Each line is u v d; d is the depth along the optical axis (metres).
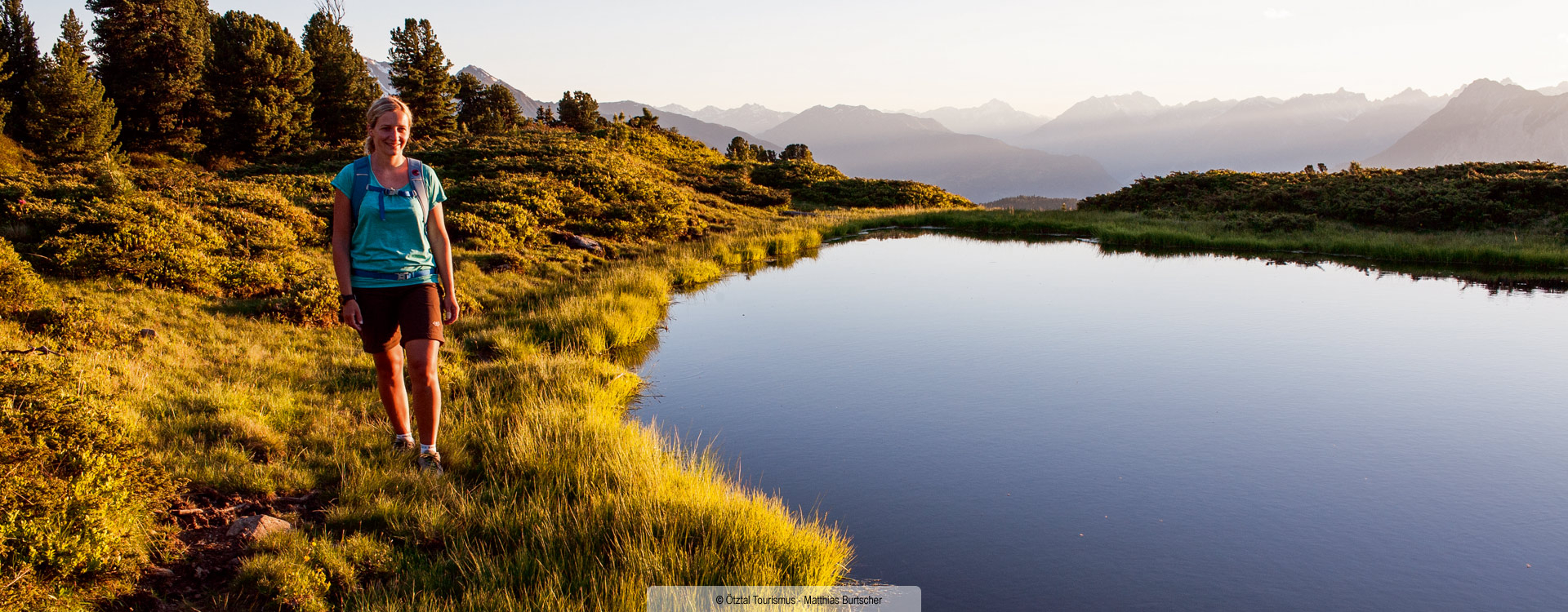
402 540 4.16
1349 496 5.99
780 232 26.06
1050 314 13.40
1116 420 7.76
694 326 12.35
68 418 4.22
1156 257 22.66
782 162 60.66
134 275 9.73
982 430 7.44
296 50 51.69
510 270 15.25
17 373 4.73
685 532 4.41
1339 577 4.78
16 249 9.98
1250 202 33.16
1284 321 12.87
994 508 5.70
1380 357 10.41
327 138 55.66
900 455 6.74
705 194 38.25
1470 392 8.80
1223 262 21.44
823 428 7.44
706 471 5.71
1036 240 28.23
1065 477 6.32
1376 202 29.36
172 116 46.78
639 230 23.36
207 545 3.87
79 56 45.31
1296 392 8.77
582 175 28.20
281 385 6.57
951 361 10.16
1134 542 5.20
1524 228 25.89
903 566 4.79
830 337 11.53
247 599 3.47
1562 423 7.73
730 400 8.36
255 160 48.41
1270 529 5.43
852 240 28.09
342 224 4.48
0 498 3.35
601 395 7.52
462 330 9.97
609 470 5.25
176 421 5.26
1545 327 12.32
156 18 48.75
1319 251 23.98
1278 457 6.80
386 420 5.86
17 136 43.31
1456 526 5.49
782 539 4.49
